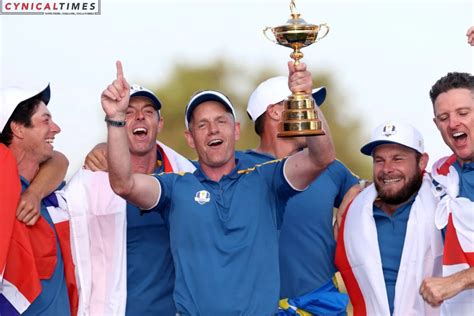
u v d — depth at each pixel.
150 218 34.56
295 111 31.25
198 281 31.81
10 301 32.88
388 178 33.94
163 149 36.62
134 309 34.59
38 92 33.78
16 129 33.50
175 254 32.31
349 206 34.97
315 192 36.09
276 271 32.06
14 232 32.75
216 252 31.95
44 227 33.44
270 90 38.44
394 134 33.75
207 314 31.59
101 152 35.56
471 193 33.34
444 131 33.47
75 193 34.78
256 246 31.98
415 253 33.59
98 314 34.56
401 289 33.56
